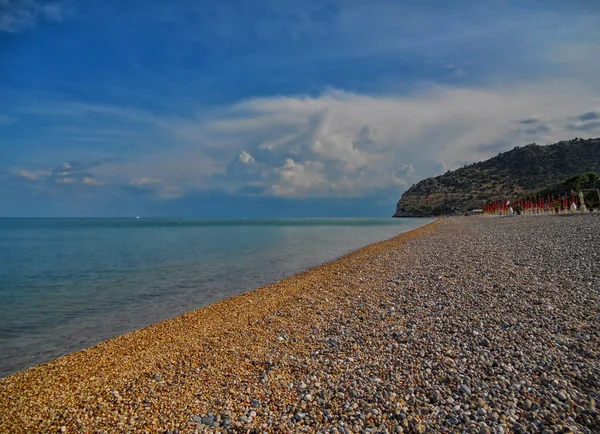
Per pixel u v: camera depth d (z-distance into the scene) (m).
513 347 8.04
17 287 20.86
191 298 17.56
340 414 6.16
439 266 19.16
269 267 27.11
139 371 8.83
